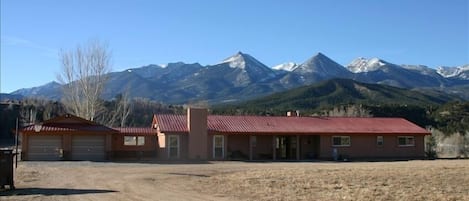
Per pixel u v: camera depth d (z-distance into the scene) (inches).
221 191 859.4
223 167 1467.8
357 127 2113.7
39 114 3233.3
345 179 1065.5
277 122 2102.6
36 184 961.5
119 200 741.3
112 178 1091.9
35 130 1758.1
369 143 2085.4
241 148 2007.9
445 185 970.7
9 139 3100.4
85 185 949.8
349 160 1955.0
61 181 1021.8
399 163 1717.5
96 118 2479.1
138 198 764.0
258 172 1246.9
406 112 3511.3
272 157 2036.2
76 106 2422.5
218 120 2054.6
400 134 2100.1
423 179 1077.8
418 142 2134.6
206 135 1903.3
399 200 750.5
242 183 986.1
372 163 1727.4
